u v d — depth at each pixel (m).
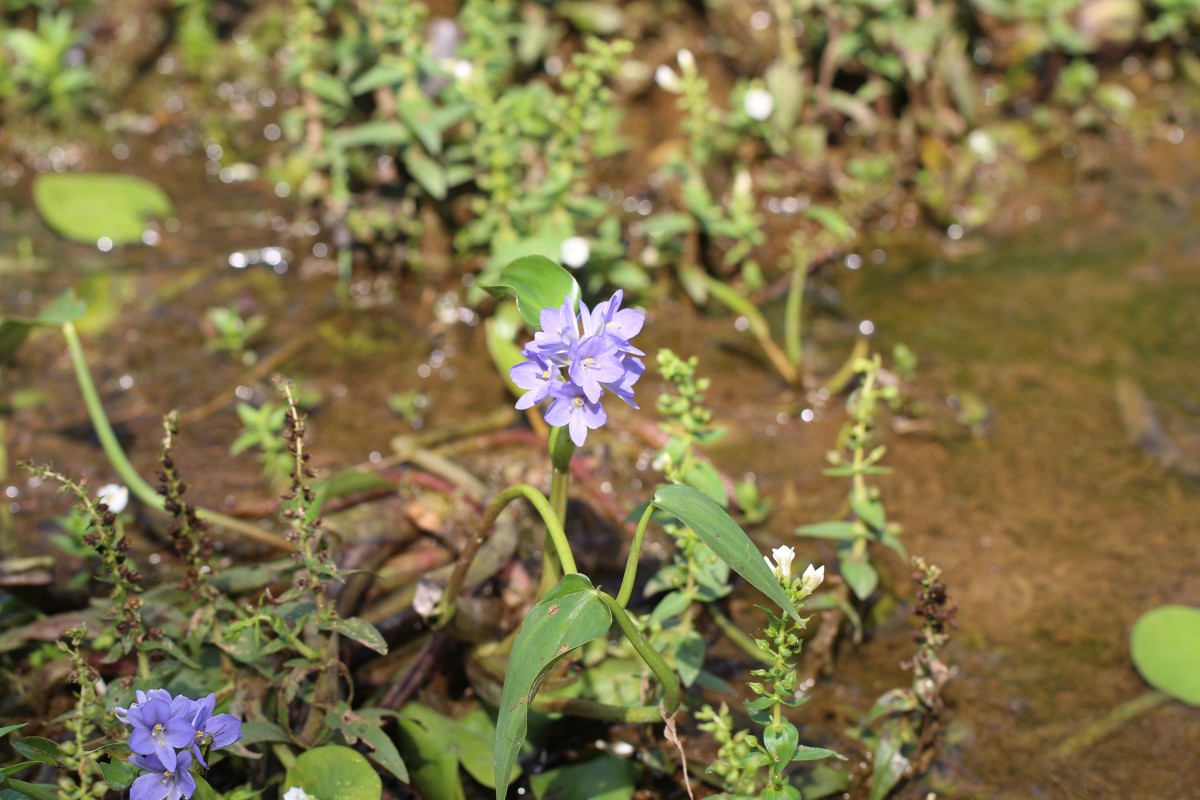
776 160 1.26
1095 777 0.83
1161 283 1.18
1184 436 1.02
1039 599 0.92
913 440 1.02
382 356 1.08
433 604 0.83
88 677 0.75
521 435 1.01
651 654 0.72
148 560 0.93
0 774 0.71
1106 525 0.96
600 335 0.70
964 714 0.86
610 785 0.81
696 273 1.13
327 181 1.17
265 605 0.81
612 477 1.00
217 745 0.71
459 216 1.14
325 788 0.75
